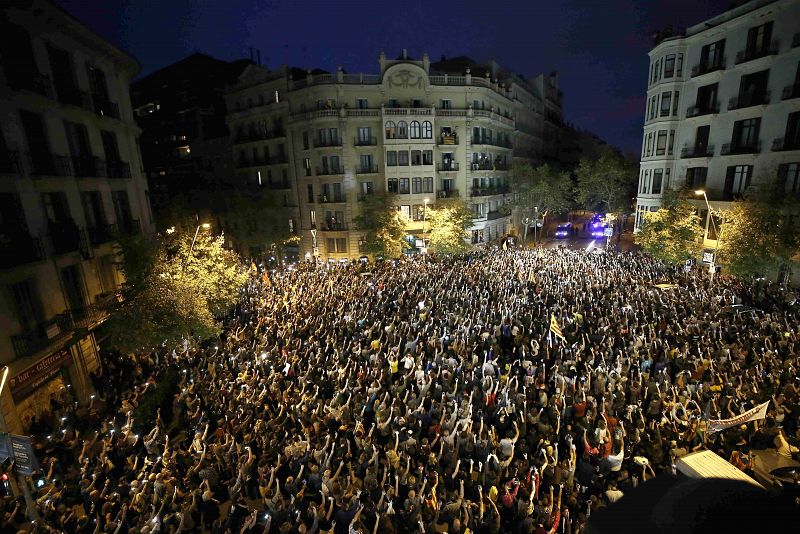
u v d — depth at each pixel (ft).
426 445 40.34
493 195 182.19
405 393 51.24
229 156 186.80
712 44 112.68
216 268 76.28
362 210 150.92
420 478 36.76
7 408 50.01
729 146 109.70
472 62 205.77
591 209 211.41
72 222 63.36
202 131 196.75
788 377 50.08
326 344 65.72
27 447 32.65
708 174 115.85
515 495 34.63
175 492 37.68
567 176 180.04
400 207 157.17
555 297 85.76
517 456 40.98
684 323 68.54
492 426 42.83
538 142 247.50
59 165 62.39
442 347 62.39
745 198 88.69
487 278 103.65
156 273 64.85
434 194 160.45
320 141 153.99
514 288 92.48
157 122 214.48
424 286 97.66
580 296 85.15
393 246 136.36
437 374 54.39
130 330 57.77
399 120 151.53
